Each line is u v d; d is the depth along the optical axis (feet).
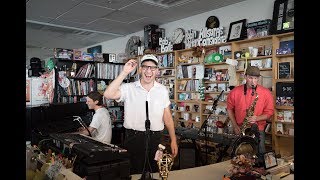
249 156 5.67
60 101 15.69
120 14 17.49
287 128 12.35
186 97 16.88
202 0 14.49
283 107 12.00
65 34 24.06
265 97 9.70
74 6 15.96
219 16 15.83
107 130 10.28
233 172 5.29
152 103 7.02
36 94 12.36
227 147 11.14
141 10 16.51
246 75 9.84
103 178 4.58
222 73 14.94
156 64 6.96
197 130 12.71
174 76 17.63
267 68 12.78
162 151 4.83
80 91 17.15
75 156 4.97
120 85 6.98
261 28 13.17
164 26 19.74
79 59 17.12
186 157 12.19
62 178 4.18
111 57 18.92
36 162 5.13
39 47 31.60
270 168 5.57
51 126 8.72
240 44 14.39
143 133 6.48
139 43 21.26
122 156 4.86
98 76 17.99
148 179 5.01
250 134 6.88
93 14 17.60
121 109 19.33
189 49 16.46
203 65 15.69
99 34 23.86
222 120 14.82
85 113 11.77
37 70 13.87
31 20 19.25
